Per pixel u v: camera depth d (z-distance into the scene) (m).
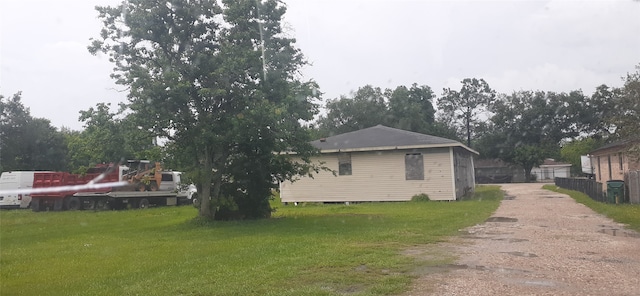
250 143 16.08
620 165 22.58
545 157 63.25
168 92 14.20
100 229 16.19
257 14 15.48
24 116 44.44
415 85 71.81
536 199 22.95
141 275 7.80
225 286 6.69
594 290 6.05
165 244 11.43
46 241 13.02
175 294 6.43
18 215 24.83
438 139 24.75
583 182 25.39
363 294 6.02
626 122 16.11
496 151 68.06
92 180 29.05
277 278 7.08
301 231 13.03
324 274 7.25
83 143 16.44
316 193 26.05
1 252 10.81
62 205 29.55
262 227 14.42
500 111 69.31
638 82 15.95
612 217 14.25
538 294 5.90
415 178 24.41
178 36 15.59
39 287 7.17
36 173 29.58
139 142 15.60
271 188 18.11
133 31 14.89
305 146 16.47
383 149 24.59
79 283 7.36
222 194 16.80
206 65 15.19
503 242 10.10
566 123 68.31
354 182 25.44
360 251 9.15
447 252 8.96
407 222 14.24
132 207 29.22
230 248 10.28
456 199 23.88
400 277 6.88
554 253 8.70
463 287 6.30
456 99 80.06
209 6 15.38
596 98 66.69
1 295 6.71
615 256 8.33
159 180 30.23
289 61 16.08
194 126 15.08
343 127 57.75
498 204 20.22
